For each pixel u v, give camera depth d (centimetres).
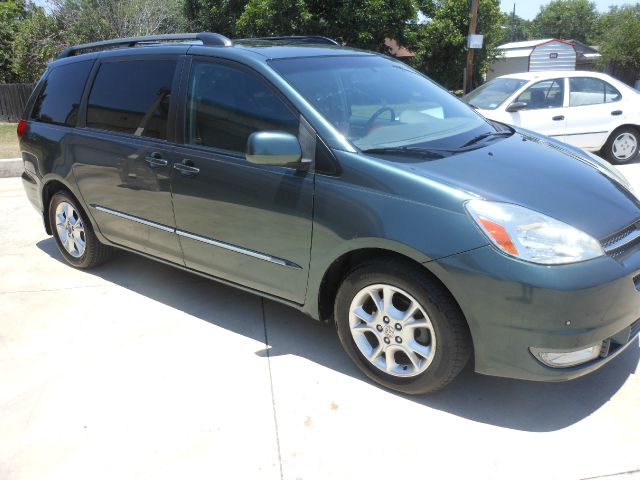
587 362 257
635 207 287
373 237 271
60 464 252
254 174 315
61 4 2150
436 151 301
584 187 285
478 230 248
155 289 431
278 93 313
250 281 339
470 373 310
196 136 348
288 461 249
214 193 335
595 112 863
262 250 322
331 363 323
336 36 2153
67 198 450
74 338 361
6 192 770
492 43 2769
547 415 274
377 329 290
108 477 244
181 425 275
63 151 434
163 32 2275
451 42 2623
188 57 360
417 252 258
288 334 357
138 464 250
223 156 331
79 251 466
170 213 367
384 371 293
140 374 318
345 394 295
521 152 321
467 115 377
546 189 275
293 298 320
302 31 2133
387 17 2144
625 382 296
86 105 422
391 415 277
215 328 367
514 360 252
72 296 422
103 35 2075
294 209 300
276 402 290
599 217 263
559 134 859
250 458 252
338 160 287
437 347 268
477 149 315
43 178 460
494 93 908
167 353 339
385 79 364
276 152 285
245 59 331
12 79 1978
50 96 459
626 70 3297
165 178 361
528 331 245
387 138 308
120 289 432
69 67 449
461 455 250
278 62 331
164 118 365
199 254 361
